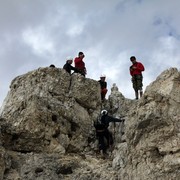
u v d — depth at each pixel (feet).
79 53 91.04
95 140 78.18
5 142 70.79
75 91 82.48
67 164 68.64
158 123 64.39
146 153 63.93
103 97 88.02
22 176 64.85
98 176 66.95
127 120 70.59
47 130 73.26
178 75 70.49
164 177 61.11
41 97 76.38
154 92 67.72
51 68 83.41
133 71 88.63
